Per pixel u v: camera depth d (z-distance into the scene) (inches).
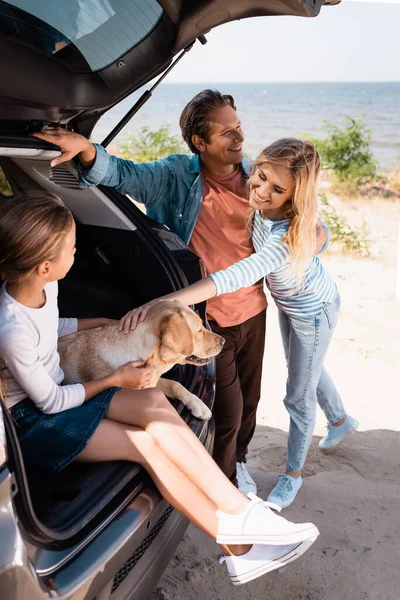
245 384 142.9
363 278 320.5
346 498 142.9
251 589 114.9
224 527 92.1
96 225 128.6
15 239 89.4
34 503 84.0
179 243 127.4
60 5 98.0
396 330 250.2
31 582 70.4
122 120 125.3
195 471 92.3
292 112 1557.6
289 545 93.7
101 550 79.8
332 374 210.2
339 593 114.7
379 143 986.1
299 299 130.7
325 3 114.3
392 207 509.7
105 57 109.0
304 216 117.7
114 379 98.0
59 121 113.9
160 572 95.3
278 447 164.1
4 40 96.3
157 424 93.3
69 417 93.0
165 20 106.3
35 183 124.8
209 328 123.5
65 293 133.7
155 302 111.1
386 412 186.1
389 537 130.0
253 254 120.6
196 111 125.4
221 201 130.0
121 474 90.7
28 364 90.2
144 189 129.0
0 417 71.4
